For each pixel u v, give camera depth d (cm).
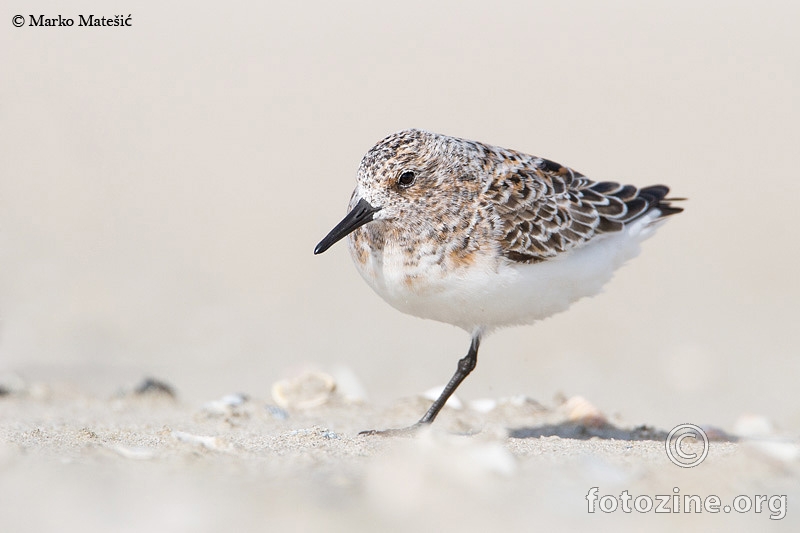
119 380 1221
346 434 846
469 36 2636
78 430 802
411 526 537
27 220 1716
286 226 1847
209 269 1667
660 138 2208
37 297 1477
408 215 817
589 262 864
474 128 2194
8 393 1074
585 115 2286
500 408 1009
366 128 2225
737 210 1934
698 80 2469
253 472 633
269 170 2055
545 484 616
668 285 1675
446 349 1438
